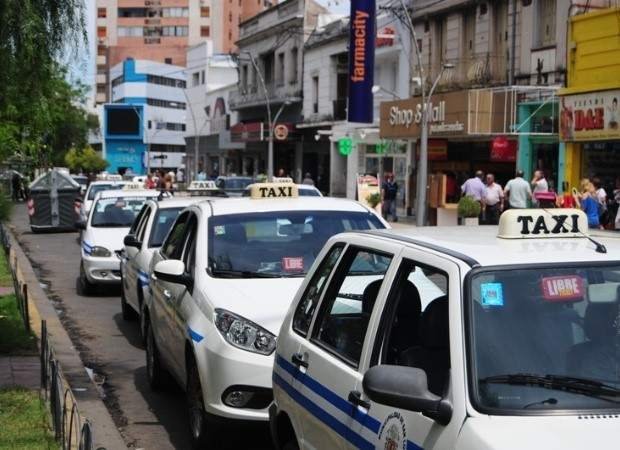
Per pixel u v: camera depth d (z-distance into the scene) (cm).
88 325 1219
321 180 4694
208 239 734
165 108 10669
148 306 880
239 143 6003
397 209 3512
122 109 8912
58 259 2094
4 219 1959
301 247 736
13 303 1235
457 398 320
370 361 392
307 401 448
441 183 2670
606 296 354
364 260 445
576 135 2227
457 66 3052
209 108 7194
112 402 816
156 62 10956
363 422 379
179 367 710
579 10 2406
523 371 327
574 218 407
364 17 3506
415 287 393
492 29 2873
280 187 832
